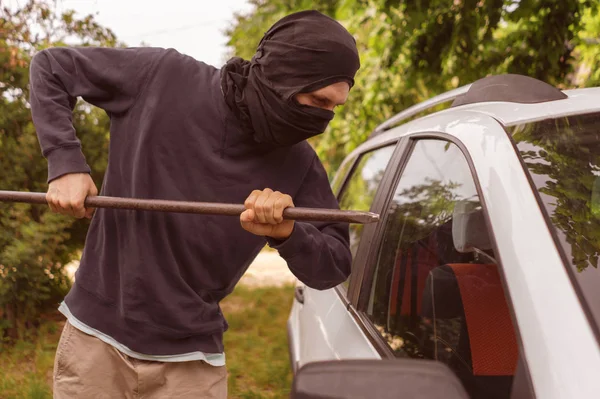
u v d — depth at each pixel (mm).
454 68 4777
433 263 1775
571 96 1834
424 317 1726
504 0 4340
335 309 2404
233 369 4500
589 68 5270
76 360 1681
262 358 4812
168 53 1662
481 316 1485
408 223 2053
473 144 1683
